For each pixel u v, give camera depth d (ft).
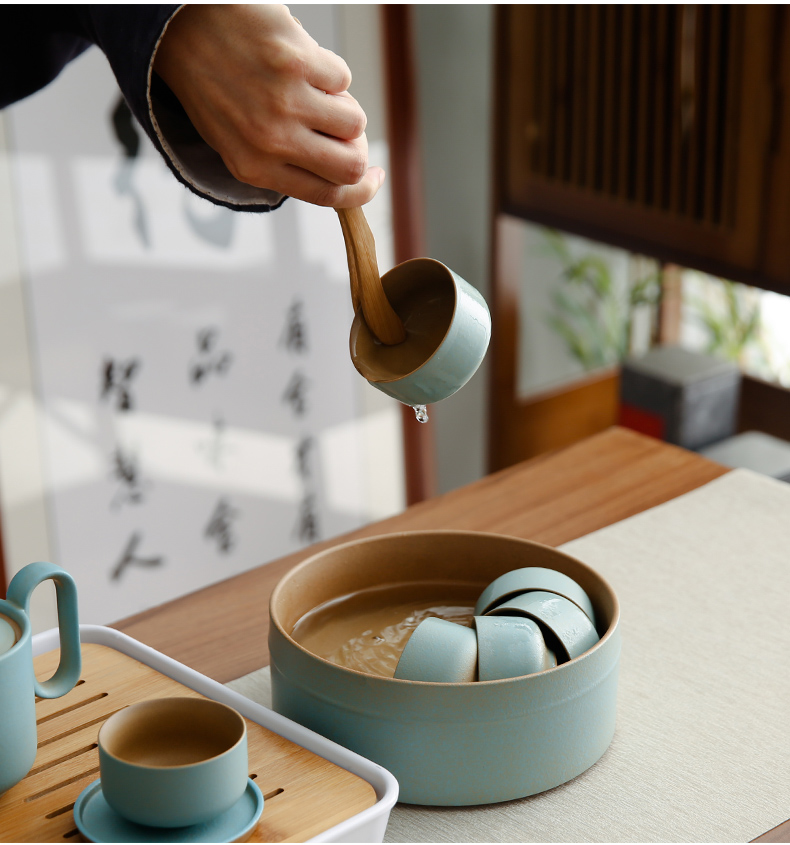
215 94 2.31
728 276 5.03
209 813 1.78
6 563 6.00
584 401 8.09
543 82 5.86
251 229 6.41
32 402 5.88
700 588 2.95
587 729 2.14
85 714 2.23
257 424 6.75
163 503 6.51
